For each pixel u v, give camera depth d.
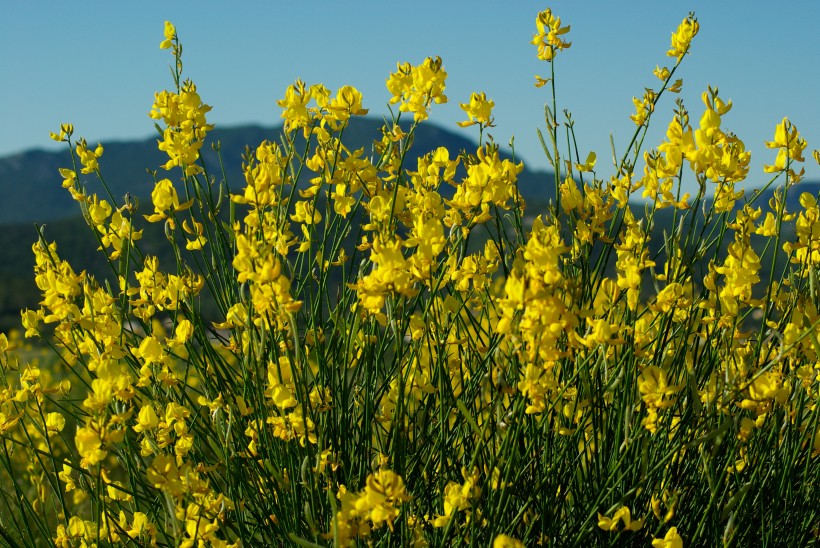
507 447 1.37
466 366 1.52
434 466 1.48
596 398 1.42
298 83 1.48
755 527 1.46
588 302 1.48
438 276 1.45
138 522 1.43
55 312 1.45
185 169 1.50
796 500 1.48
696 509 1.44
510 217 1.52
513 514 1.44
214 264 1.53
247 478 1.48
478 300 1.57
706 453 1.37
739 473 1.45
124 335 1.51
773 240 1.49
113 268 1.51
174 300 1.48
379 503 1.28
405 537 1.38
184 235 1.55
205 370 1.49
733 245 1.41
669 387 1.35
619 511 1.35
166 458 1.35
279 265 1.30
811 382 1.43
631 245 1.49
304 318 1.54
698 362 1.47
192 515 1.38
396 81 1.46
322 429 1.41
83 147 1.52
